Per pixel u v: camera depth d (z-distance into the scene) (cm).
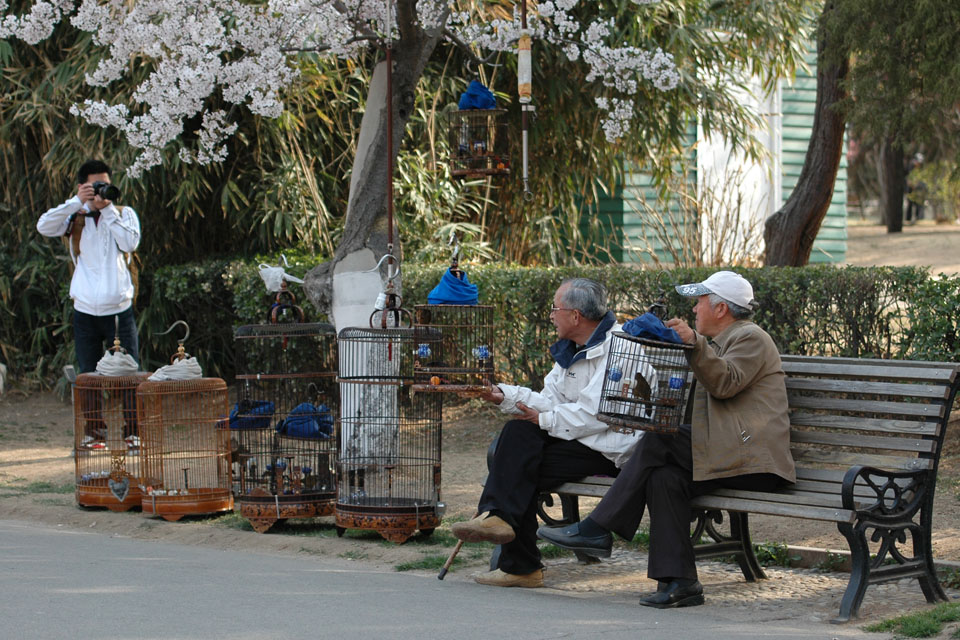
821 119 1298
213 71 949
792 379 663
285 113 1415
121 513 884
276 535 790
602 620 552
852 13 1109
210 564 690
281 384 838
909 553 701
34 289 1527
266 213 1462
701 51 1590
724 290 648
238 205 1490
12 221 1541
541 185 1689
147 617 535
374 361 788
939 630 527
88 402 930
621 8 1461
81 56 1421
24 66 1498
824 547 732
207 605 563
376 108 951
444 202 1614
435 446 805
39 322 1561
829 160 1305
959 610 554
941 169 2075
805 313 1066
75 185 1459
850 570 690
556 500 938
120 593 590
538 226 1719
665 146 1655
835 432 661
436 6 1012
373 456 800
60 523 865
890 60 1093
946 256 3388
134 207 1459
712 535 664
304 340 850
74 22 983
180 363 879
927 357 972
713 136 2033
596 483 659
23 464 1105
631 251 1905
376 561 723
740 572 695
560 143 1645
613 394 640
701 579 674
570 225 1780
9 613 541
